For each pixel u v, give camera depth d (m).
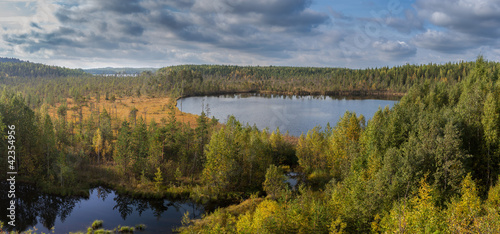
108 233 46.06
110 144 86.88
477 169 46.16
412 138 47.19
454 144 39.53
